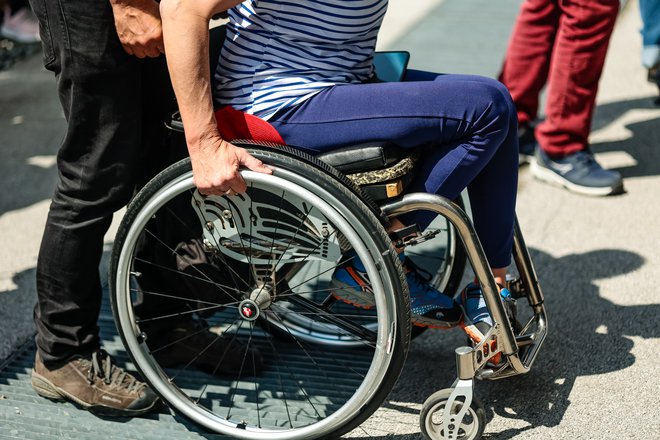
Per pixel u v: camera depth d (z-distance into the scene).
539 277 2.94
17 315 2.83
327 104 1.95
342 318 2.49
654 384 2.36
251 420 2.29
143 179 2.34
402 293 1.94
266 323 2.60
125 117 2.07
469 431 2.08
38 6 2.00
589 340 2.57
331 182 1.89
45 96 4.75
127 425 2.28
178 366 2.54
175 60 1.83
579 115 3.50
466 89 1.94
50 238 2.18
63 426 2.27
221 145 1.90
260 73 1.96
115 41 1.98
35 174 3.85
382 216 1.95
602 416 2.23
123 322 2.19
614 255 3.04
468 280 2.97
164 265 2.27
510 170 2.10
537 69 3.68
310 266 2.55
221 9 1.81
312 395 2.40
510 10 5.91
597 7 3.30
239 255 2.10
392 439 2.20
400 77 2.16
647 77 4.19
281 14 1.92
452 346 2.59
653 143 3.92
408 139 1.95
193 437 2.23
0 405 2.36
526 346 2.24
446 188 2.01
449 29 5.49
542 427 2.20
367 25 1.95
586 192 3.50
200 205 2.07
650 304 2.74
